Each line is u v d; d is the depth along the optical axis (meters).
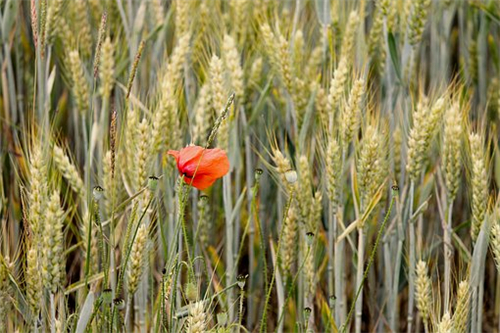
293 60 1.56
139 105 1.52
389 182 1.60
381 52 1.63
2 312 1.37
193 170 1.31
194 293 1.31
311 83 1.58
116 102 1.62
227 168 1.31
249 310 1.61
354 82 1.46
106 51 1.56
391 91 1.58
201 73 1.62
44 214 1.38
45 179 1.38
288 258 1.49
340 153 1.48
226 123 1.50
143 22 1.63
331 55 1.55
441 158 1.52
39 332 1.40
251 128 1.63
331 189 1.48
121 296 1.55
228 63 1.54
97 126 1.58
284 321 1.61
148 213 1.39
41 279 1.38
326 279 1.62
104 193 1.46
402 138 1.57
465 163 1.54
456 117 1.49
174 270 1.35
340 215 1.50
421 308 1.45
